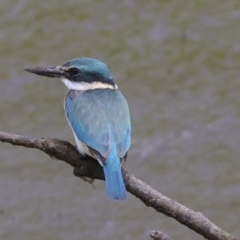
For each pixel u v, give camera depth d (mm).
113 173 8836
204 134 16328
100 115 9625
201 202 15242
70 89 10391
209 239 8141
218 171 15703
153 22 18453
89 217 15125
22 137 8672
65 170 15852
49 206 15336
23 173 15875
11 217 15250
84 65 10312
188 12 18609
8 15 18719
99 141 9359
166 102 16984
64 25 18500
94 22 18500
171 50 17891
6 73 17578
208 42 17969
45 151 8977
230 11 18562
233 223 14930
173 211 8234
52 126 16547
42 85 17188
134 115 16781
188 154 16016
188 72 17500
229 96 16984
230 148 16047
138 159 16000
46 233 15000
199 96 17062
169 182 15586
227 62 17609
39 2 18859
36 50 18094
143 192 8469
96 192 15461
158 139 16328
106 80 10312
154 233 7812
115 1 18938
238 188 15406
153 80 17406
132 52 17906
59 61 17875
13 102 17000
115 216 15055
